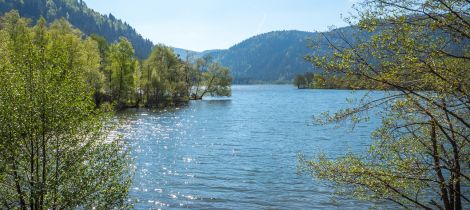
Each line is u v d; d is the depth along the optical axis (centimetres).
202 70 11894
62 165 1422
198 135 5144
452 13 743
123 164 1567
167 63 10800
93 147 1486
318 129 5572
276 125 6153
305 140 4656
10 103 1366
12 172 1369
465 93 780
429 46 803
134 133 5253
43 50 1513
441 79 809
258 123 6444
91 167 1459
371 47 864
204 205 2308
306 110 8638
